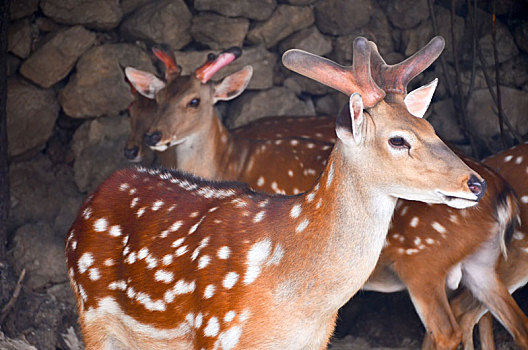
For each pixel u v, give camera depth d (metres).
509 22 9.83
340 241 4.09
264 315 4.19
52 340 7.34
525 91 9.54
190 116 7.30
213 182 5.03
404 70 4.21
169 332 4.61
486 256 6.23
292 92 9.91
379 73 4.25
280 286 4.18
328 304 4.16
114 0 9.26
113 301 4.90
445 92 9.73
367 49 4.02
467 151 9.49
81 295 5.03
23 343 6.96
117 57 9.27
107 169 9.27
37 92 9.05
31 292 7.64
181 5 9.42
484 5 9.91
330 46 9.95
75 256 5.08
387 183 4.01
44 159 9.28
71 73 9.29
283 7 9.71
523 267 6.77
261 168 7.33
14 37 8.92
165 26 9.36
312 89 9.95
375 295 8.43
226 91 7.61
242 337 4.21
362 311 8.38
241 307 4.21
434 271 6.23
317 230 4.16
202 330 4.33
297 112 9.87
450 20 9.80
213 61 7.40
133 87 8.30
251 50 9.68
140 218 4.91
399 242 6.32
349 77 4.04
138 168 5.36
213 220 4.54
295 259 4.17
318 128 8.55
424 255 6.23
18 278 7.61
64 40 9.06
